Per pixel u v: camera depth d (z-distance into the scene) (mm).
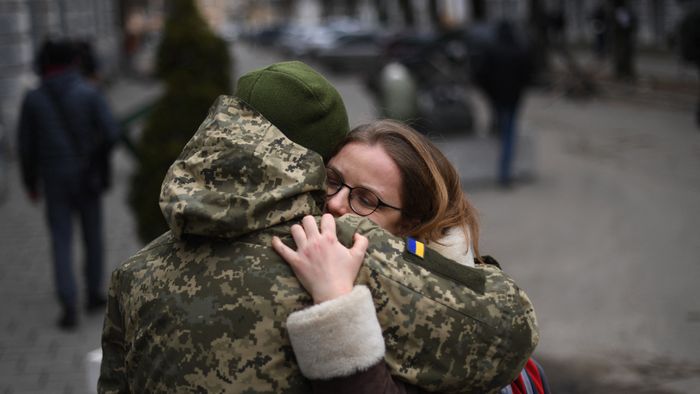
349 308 1345
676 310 5281
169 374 1397
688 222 7484
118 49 29984
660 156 10836
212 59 5109
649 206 8203
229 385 1358
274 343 1373
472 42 10477
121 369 1590
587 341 4859
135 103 20469
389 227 1652
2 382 4508
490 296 1489
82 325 5391
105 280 6410
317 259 1397
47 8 15945
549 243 7055
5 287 6379
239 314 1381
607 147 11812
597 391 4215
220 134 1472
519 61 9297
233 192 1425
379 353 1361
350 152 1646
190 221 1405
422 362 1424
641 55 24922
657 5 26078
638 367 4480
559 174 10211
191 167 1461
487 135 10344
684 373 4379
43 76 5246
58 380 4535
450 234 1690
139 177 5078
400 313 1413
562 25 27188
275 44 56906
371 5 62250
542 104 17406
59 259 5305
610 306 5414
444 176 1717
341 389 1347
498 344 1461
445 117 10109
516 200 8883
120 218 8758
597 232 7320
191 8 5156
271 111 1561
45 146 5211
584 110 16047
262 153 1450
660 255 6508
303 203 1453
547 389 1976
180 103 5039
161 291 1452
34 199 5395
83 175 5301
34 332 5293
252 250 1421
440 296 1440
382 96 10039
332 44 29062
